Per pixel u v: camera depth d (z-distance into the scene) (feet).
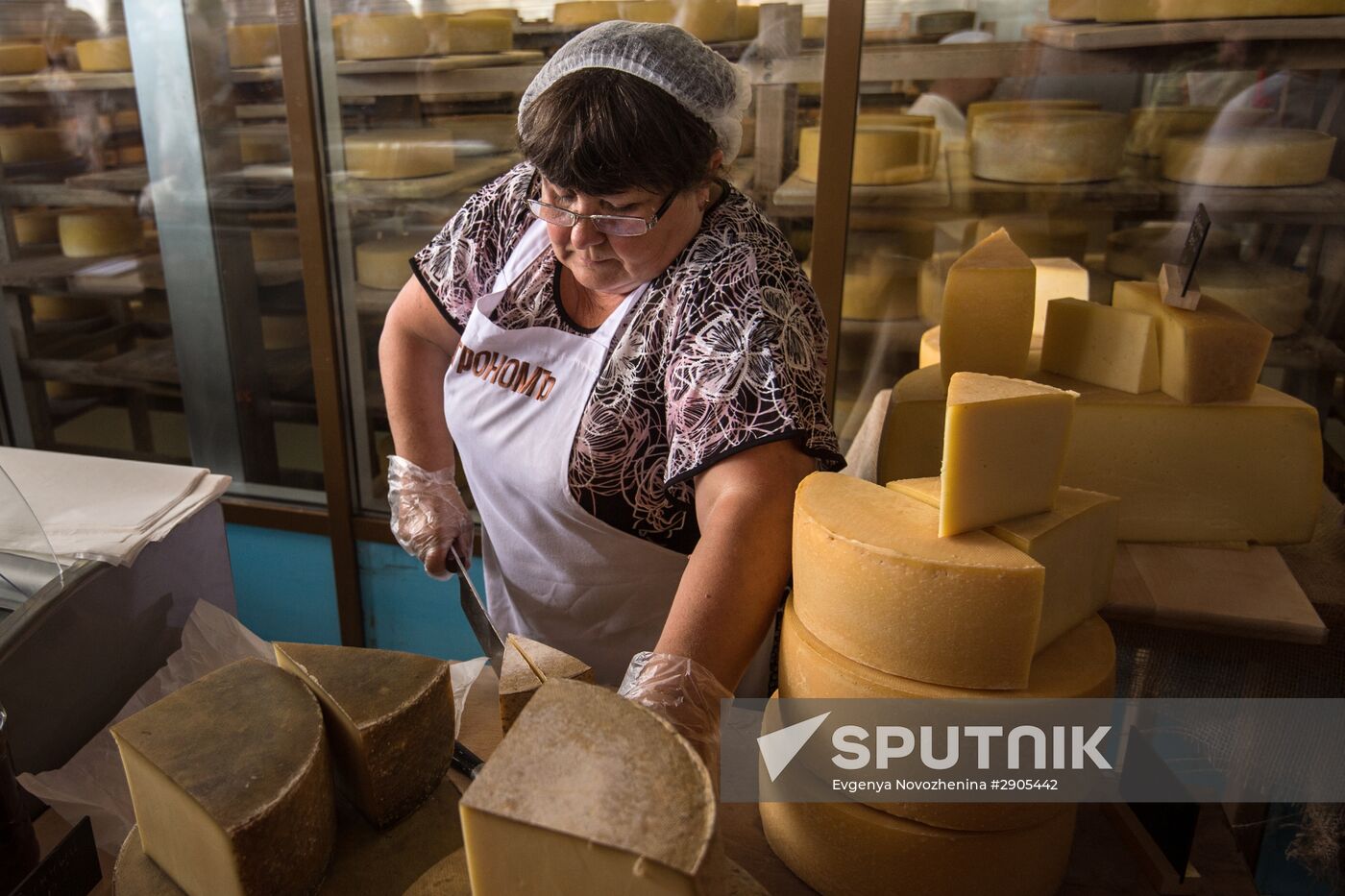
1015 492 2.42
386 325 4.68
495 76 6.26
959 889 2.44
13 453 4.11
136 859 2.54
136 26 6.45
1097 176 5.64
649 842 1.72
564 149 2.80
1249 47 5.17
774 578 2.91
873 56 5.66
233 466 7.68
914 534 2.35
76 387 7.73
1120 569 3.29
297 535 7.42
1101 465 3.50
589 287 3.46
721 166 3.20
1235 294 5.47
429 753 2.65
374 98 6.40
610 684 4.38
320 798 2.39
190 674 3.31
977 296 3.59
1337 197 5.34
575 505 3.85
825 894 2.58
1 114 6.90
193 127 6.65
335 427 6.98
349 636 7.63
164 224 7.00
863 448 4.56
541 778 1.88
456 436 4.17
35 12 6.59
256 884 2.21
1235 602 3.04
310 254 6.59
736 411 3.02
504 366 3.84
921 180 5.85
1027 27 5.43
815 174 5.98
